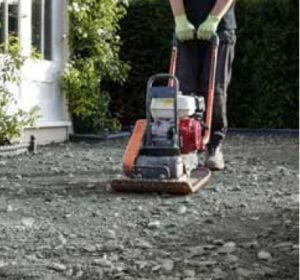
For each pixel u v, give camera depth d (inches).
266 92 510.6
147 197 240.5
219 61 293.1
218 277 154.4
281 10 503.5
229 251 173.2
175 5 280.2
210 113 278.1
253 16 508.1
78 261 166.1
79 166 317.4
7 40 380.2
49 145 426.6
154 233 191.8
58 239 185.0
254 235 188.4
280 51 505.4
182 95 266.4
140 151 251.8
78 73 460.4
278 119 510.6
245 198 239.3
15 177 284.5
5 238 185.9
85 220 206.8
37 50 436.8
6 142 370.9
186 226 199.3
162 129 252.5
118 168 309.9
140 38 531.5
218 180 277.6
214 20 278.1
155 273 157.3
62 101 464.8
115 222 204.2
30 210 220.1
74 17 465.4
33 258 168.2
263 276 155.1
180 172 248.5
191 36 278.1
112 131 481.1
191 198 239.1
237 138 473.4
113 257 169.2
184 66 288.4
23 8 422.3
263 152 382.9
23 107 419.5
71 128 468.1
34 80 433.4
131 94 534.0
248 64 512.7
